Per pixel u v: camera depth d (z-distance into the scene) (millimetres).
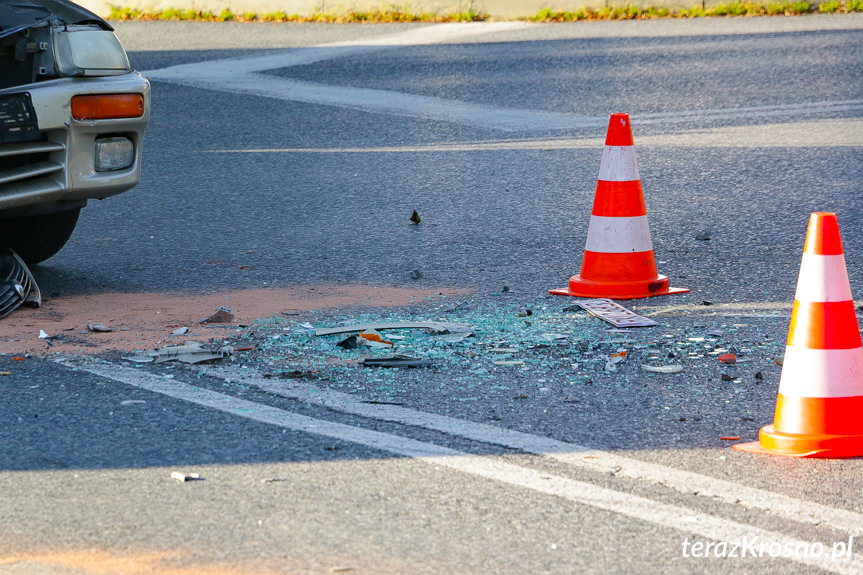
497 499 6344
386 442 7238
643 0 37812
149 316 10461
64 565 5566
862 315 10352
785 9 36531
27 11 10312
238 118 23578
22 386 8367
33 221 11961
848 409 7109
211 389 8328
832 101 23453
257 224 15039
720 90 25125
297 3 40438
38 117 10094
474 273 12406
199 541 5816
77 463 6871
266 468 6789
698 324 10188
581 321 10352
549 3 38375
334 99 25500
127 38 36562
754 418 7758
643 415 7805
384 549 5727
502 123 22547
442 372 8789
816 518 6129
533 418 7730
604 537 5875
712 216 15031
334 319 10406
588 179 17516
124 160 10891
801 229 14164
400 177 18000
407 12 39625
